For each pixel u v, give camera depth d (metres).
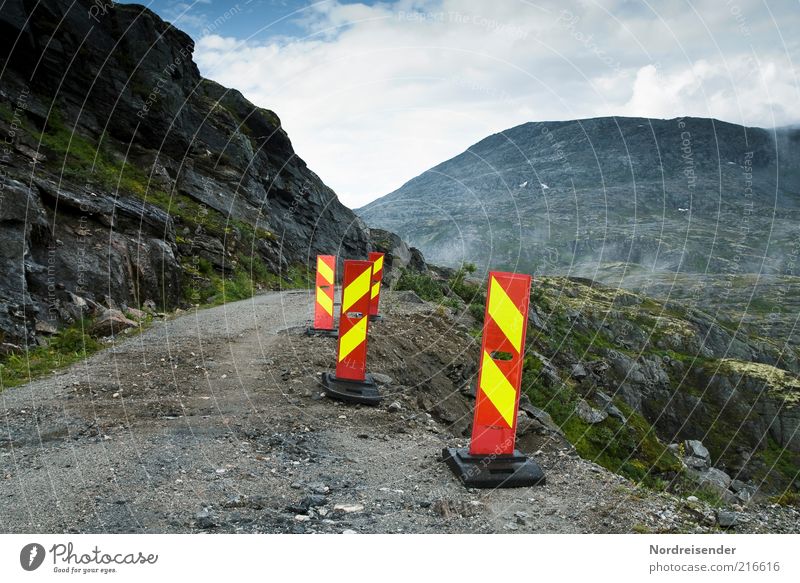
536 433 10.84
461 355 14.80
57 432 5.81
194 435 5.81
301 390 7.98
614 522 4.06
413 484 4.69
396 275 32.44
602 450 21.09
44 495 4.18
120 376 8.49
